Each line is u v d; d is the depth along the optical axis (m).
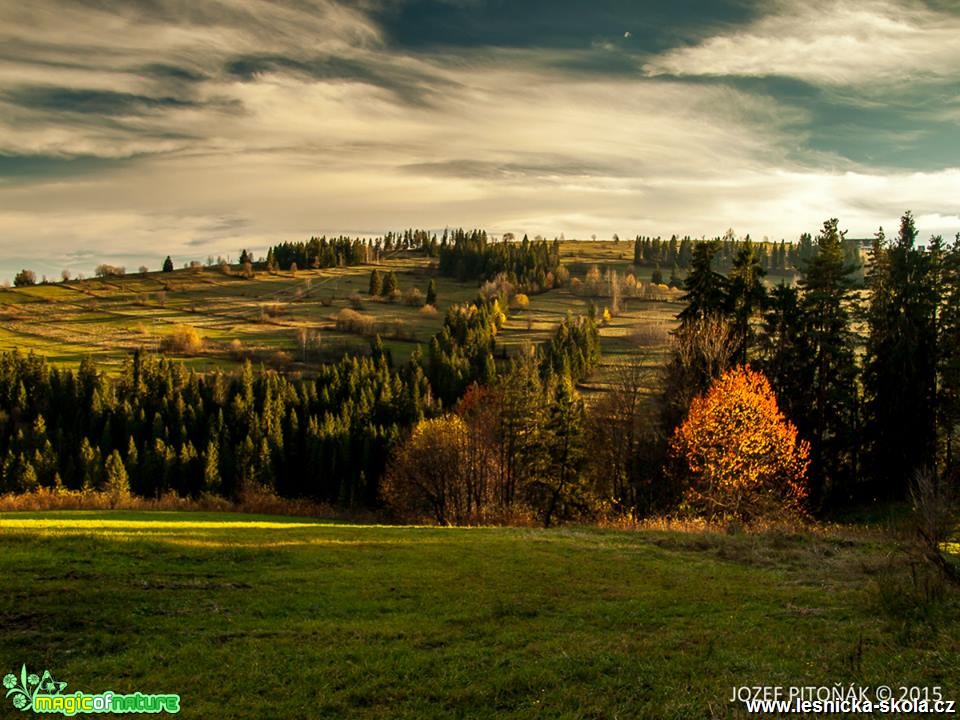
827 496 49.06
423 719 12.12
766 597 20.19
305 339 150.50
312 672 13.89
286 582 20.94
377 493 89.75
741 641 15.99
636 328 137.25
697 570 24.17
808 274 50.09
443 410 106.50
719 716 11.81
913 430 47.47
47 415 106.56
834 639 15.95
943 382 46.97
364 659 14.71
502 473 61.72
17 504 48.19
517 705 12.62
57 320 181.12
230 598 18.94
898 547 26.36
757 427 40.25
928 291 47.50
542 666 14.30
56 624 16.02
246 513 54.34
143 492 88.50
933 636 15.54
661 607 19.20
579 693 12.97
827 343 48.19
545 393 65.88
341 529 32.25
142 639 15.58
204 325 177.25
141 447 98.00
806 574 23.42
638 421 54.72
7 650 14.49
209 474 88.31
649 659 14.72
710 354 48.31
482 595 20.20
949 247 48.19
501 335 151.25
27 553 21.42
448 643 15.97
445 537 30.16
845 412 49.97
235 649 15.10
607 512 52.69
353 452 94.38
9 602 16.94
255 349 152.12
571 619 18.11
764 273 53.12
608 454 55.72
